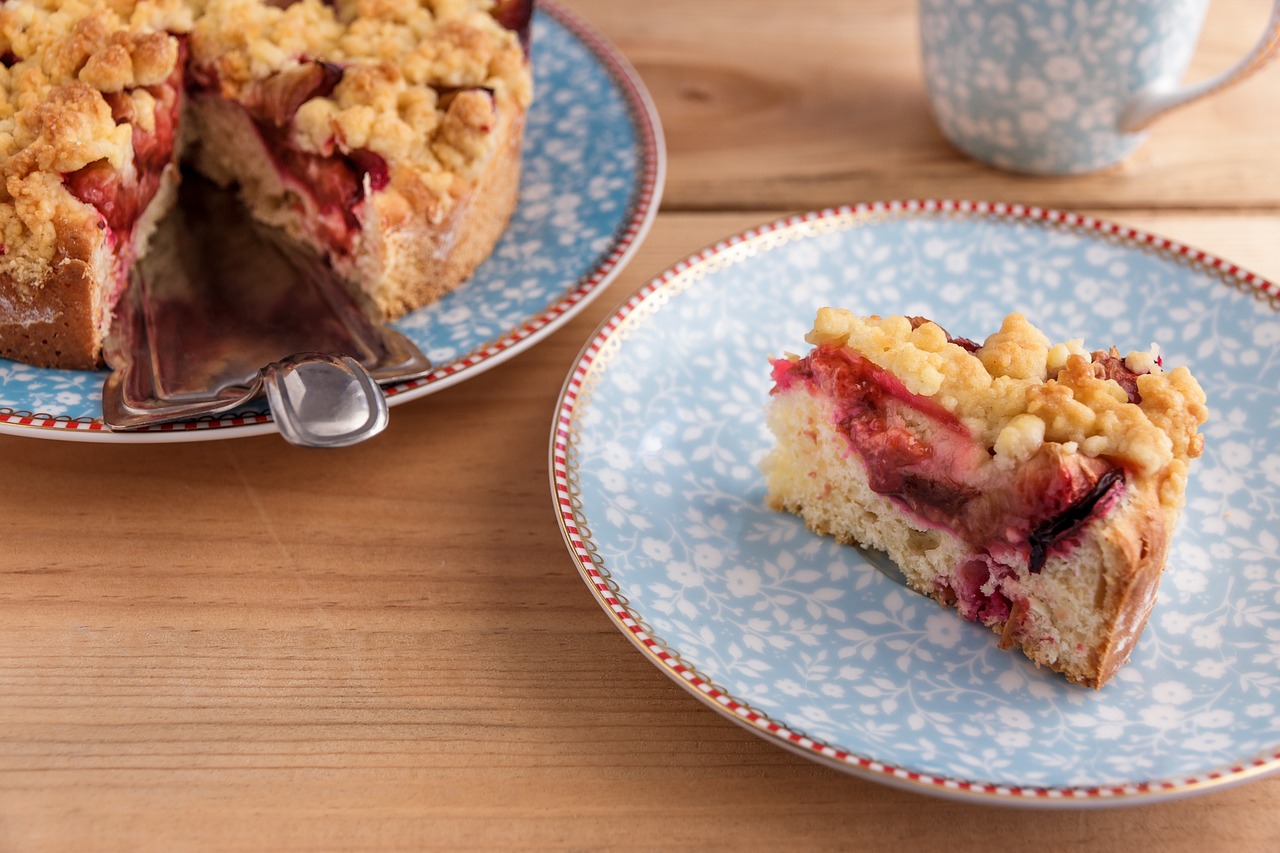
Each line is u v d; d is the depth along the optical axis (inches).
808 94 23.5
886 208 20.0
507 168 20.3
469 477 18.4
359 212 19.5
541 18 23.2
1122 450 16.2
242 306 19.5
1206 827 15.7
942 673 16.5
